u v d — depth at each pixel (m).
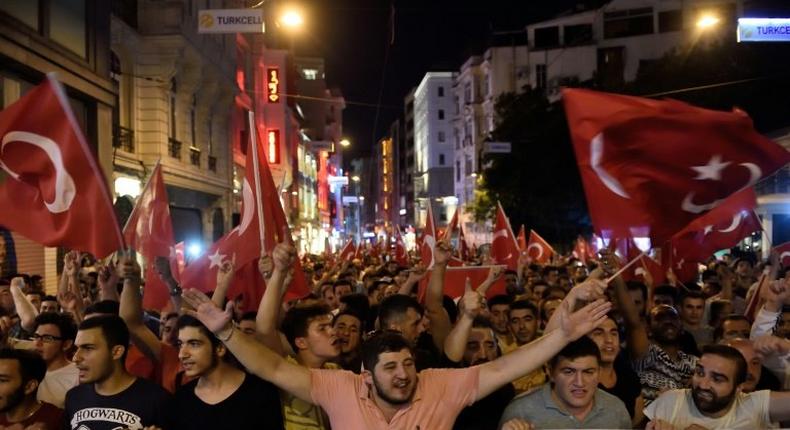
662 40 49.09
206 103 27.03
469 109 63.97
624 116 4.82
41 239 5.41
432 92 84.56
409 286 7.32
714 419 4.21
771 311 5.28
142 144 21.56
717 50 30.27
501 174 37.25
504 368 4.04
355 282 11.33
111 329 4.33
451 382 4.04
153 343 5.50
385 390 3.78
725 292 9.70
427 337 6.03
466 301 4.78
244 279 6.69
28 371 4.46
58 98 5.29
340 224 93.62
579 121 4.93
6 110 5.27
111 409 4.27
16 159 5.33
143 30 21.50
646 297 7.54
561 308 4.09
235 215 32.78
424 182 88.12
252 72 37.34
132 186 20.62
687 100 29.66
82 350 4.26
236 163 32.53
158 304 7.12
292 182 48.50
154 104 21.70
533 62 54.28
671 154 4.86
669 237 5.05
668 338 5.76
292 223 47.66
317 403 4.07
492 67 55.78
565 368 4.09
